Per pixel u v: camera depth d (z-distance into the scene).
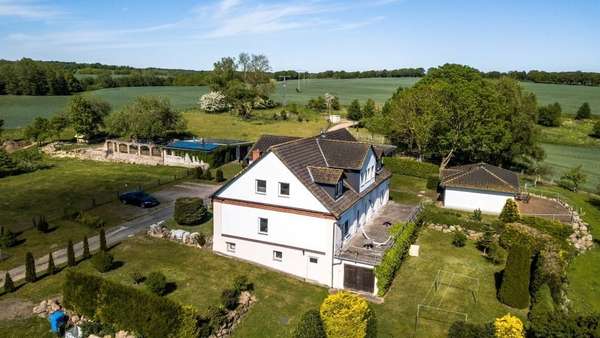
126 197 56.56
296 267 38.78
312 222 37.44
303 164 39.69
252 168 38.91
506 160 83.94
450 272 40.09
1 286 35.81
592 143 117.88
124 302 29.09
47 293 34.84
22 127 121.81
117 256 41.34
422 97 80.44
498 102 75.94
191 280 37.16
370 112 132.25
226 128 116.75
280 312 33.28
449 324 32.12
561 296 35.47
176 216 49.00
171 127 100.19
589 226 52.91
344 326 27.05
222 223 41.38
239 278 35.19
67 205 56.94
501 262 42.12
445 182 58.81
